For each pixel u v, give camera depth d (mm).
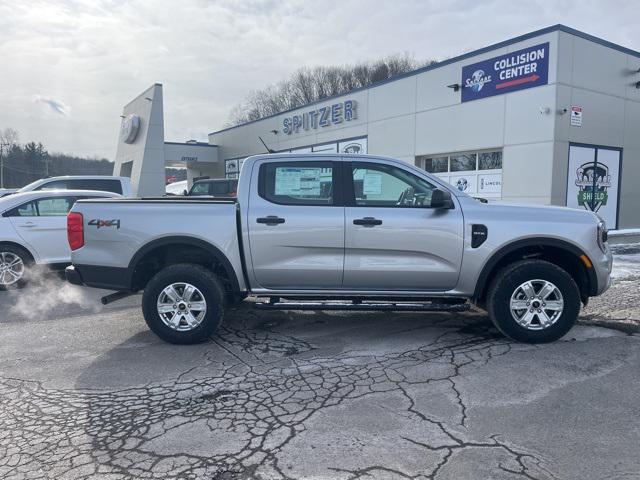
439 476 2623
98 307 6695
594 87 13828
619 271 8680
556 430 3098
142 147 26578
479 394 3643
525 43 13547
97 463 2805
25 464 2805
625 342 4770
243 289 4914
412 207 4777
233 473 2684
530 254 4957
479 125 15008
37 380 4070
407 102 17516
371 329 5391
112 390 3844
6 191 12328
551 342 4750
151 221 4836
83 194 8547
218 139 32375
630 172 15180
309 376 4055
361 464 2748
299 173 4871
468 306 4762
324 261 4777
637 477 2596
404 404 3498
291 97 63844
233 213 4805
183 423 3275
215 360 4477
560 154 13297
